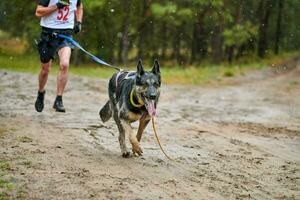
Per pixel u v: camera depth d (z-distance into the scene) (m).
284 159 9.12
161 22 44.69
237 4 44.78
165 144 9.76
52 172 7.24
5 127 10.10
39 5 10.22
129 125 8.03
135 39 45.03
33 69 27.64
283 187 7.30
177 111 14.58
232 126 12.46
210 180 7.47
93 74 28.22
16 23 42.69
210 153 9.25
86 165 7.77
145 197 6.44
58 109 10.51
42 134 9.71
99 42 41.38
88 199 6.23
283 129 12.34
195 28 47.91
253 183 7.44
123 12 40.09
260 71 42.31
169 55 53.56
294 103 18.31
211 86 25.97
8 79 19.55
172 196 6.57
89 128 10.68
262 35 58.25
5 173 7.05
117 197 6.35
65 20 10.31
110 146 9.27
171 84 25.75
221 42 51.28
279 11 60.94
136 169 7.79
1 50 42.06
